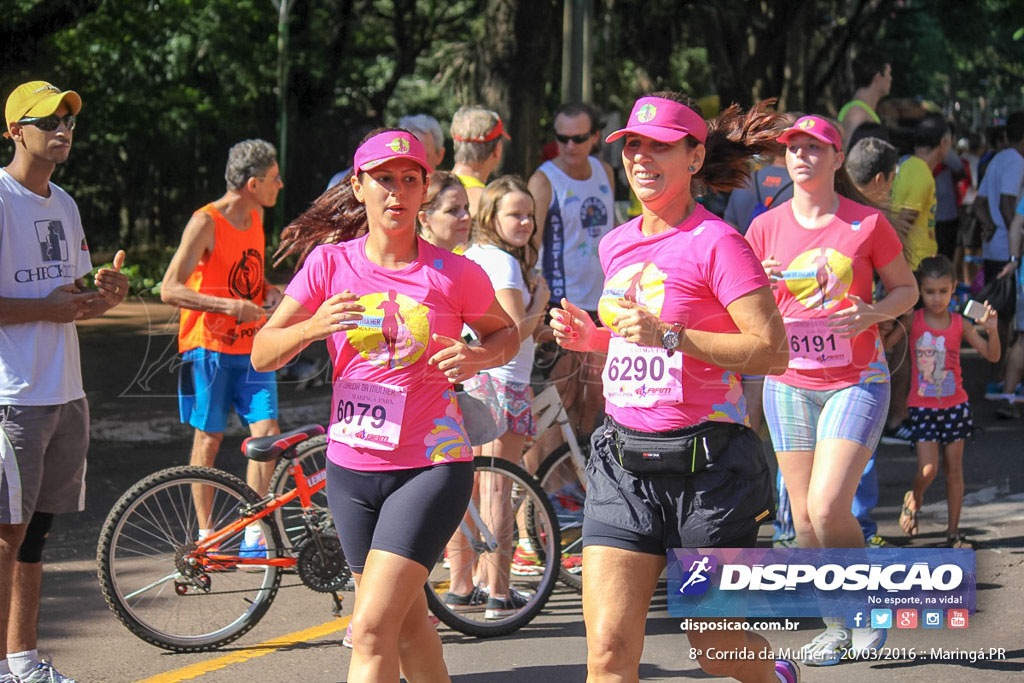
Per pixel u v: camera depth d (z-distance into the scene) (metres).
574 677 12.10
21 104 10.88
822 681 11.56
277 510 13.54
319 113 61.22
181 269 14.10
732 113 10.16
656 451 8.70
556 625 13.91
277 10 62.97
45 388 11.06
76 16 31.84
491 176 29.81
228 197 14.57
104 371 14.18
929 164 23.53
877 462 22.02
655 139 8.67
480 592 13.77
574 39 31.91
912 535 17.08
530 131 36.41
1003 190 28.05
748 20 59.69
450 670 12.37
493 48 36.34
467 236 13.12
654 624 13.63
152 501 13.16
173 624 13.12
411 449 9.24
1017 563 15.59
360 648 8.84
